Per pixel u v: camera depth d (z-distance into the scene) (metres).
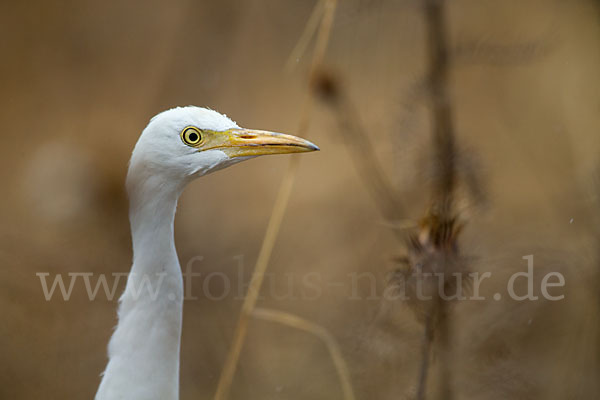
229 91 18.03
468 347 7.65
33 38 21.14
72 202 12.26
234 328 11.63
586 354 8.57
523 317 8.02
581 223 9.62
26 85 19.92
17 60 20.61
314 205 15.41
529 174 14.08
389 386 7.62
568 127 14.00
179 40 16.72
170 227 5.99
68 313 11.12
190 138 5.93
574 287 8.59
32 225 12.44
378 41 11.20
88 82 20.05
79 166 12.92
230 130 6.07
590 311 8.59
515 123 14.88
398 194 8.30
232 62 17.92
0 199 14.88
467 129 14.88
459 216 6.77
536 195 13.53
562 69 15.91
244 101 18.11
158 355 5.93
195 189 15.66
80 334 11.02
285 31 19.81
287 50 19.61
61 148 14.90
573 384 8.43
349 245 13.40
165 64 17.92
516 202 13.41
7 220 12.80
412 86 7.63
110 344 6.00
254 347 11.33
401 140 7.61
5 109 19.00
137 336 5.89
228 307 12.05
